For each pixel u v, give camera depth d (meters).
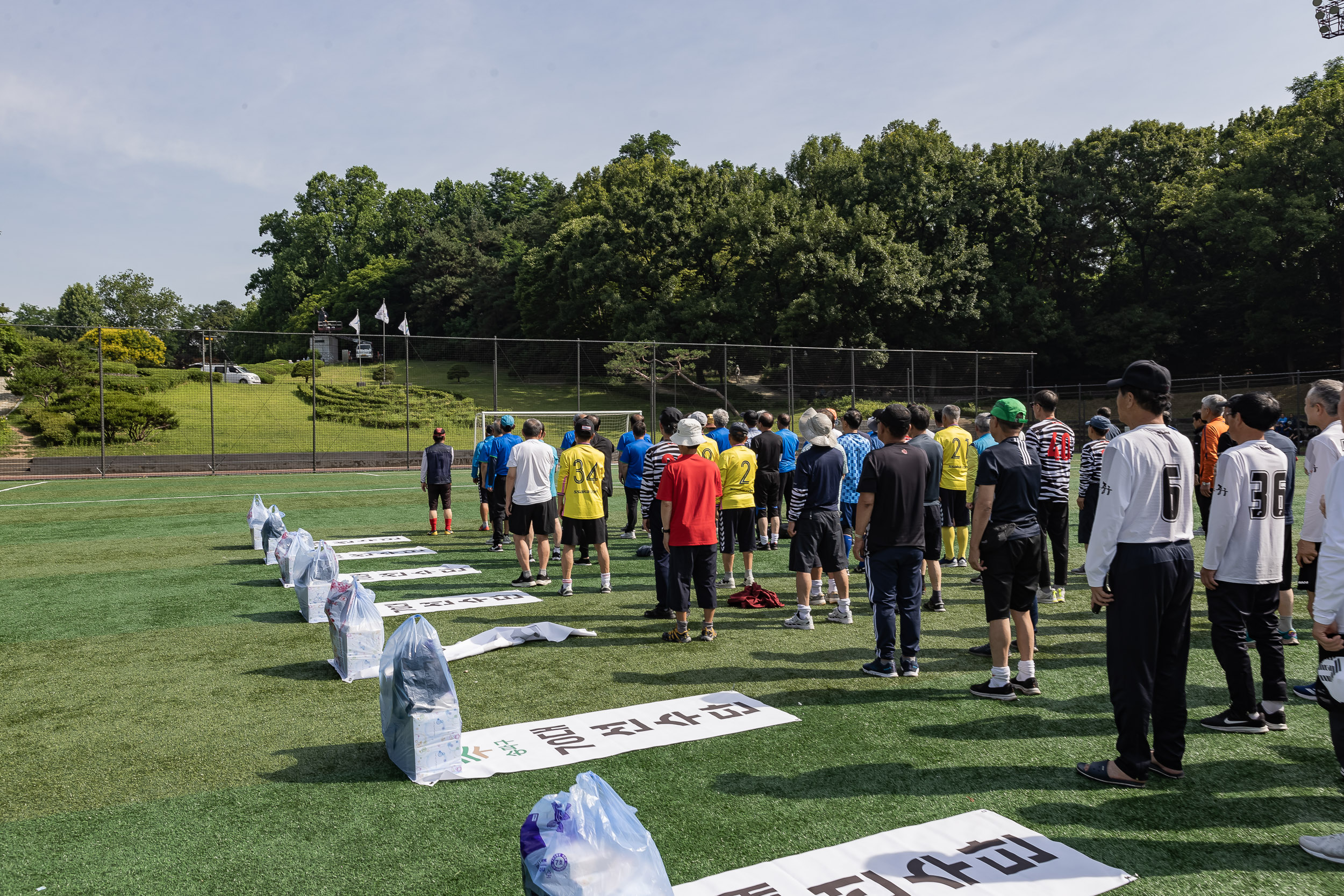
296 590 7.93
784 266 40.81
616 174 57.69
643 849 2.44
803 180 51.19
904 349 41.66
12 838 3.40
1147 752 3.77
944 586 8.71
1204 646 6.34
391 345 32.25
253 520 10.94
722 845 3.25
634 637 6.63
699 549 6.46
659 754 4.22
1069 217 42.22
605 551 8.31
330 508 15.77
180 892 2.97
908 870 3.04
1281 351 41.28
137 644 6.49
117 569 9.67
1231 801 3.63
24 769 4.11
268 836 3.39
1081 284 46.62
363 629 5.61
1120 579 3.74
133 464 24.77
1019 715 4.80
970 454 10.14
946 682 5.46
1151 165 42.31
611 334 52.97
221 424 32.50
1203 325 43.66
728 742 4.39
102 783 3.94
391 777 3.99
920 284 38.06
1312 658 6.02
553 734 4.50
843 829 3.39
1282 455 4.47
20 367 31.47
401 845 3.31
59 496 17.83
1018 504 5.01
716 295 43.50
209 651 6.30
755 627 7.00
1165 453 3.68
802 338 40.69
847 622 7.14
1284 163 36.03
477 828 3.45
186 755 4.28
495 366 27.86
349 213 95.38
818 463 6.81
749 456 8.37
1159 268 45.94
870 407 31.36
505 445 11.05
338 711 4.95
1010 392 34.62
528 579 8.74
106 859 3.22
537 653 6.17
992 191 41.75
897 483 5.45
